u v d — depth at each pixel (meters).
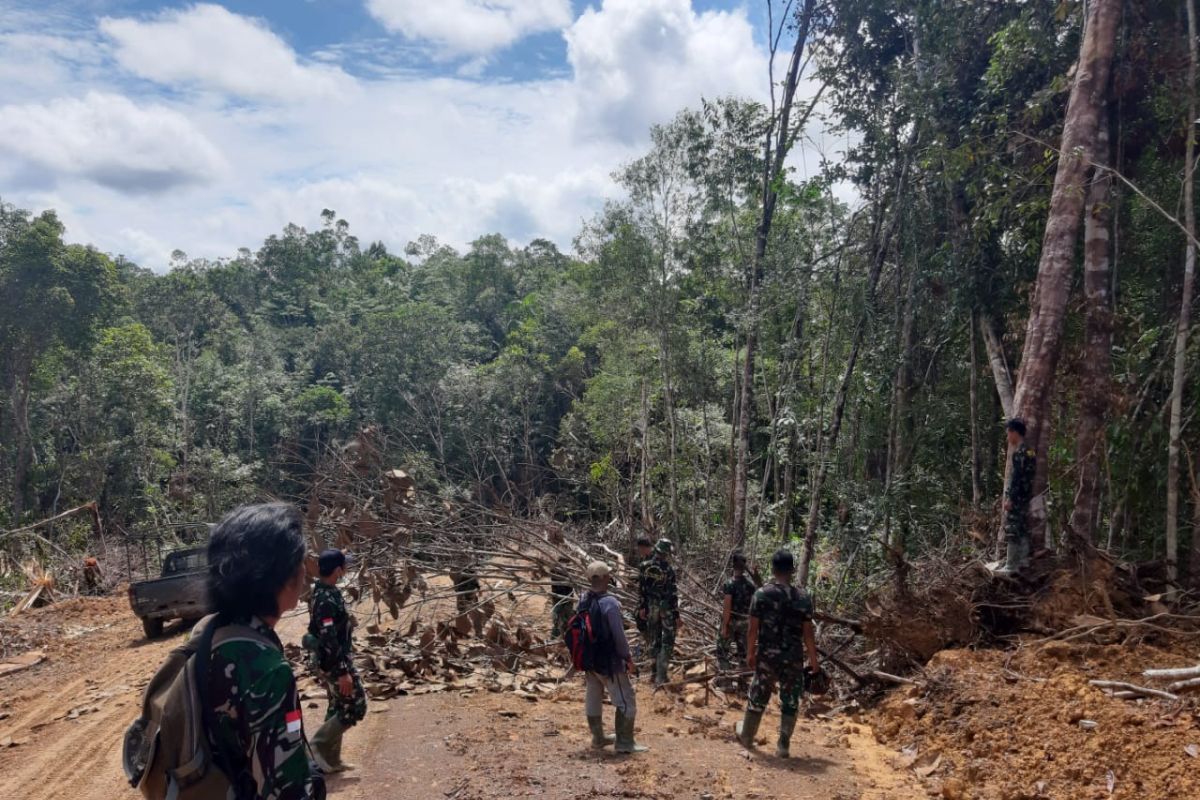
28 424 41.31
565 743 6.62
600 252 25.20
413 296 80.31
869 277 16.53
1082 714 6.40
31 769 6.96
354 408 53.53
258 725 2.03
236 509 2.33
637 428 28.39
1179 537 11.02
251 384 52.72
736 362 22.50
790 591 6.72
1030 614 8.73
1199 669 6.64
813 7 17.25
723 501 24.48
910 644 8.88
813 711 8.64
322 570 5.67
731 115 20.00
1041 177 12.24
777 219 19.12
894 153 16.25
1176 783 5.27
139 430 43.34
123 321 57.28
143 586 13.65
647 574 9.23
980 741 6.56
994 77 13.29
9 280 38.06
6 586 21.28
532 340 50.56
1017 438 9.30
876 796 5.84
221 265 88.19
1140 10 11.42
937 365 17.30
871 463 18.38
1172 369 11.10
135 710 8.76
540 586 11.64
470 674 8.88
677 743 6.80
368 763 5.98
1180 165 11.79
